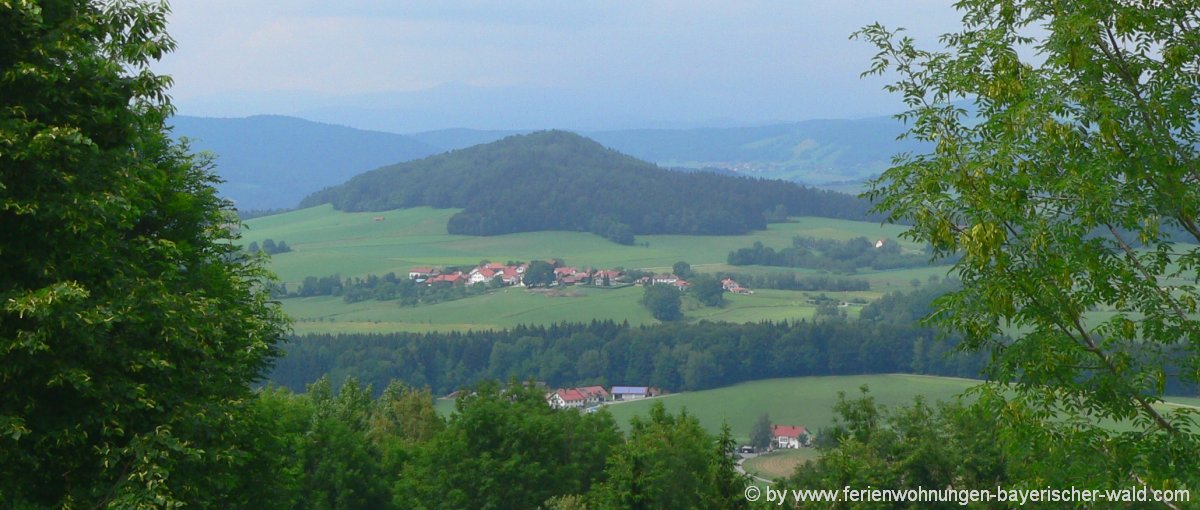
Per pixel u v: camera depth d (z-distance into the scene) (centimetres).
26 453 1623
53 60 1728
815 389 12888
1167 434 1597
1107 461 1602
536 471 4609
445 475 4591
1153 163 1612
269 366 2942
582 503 4312
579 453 5097
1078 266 1584
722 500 3956
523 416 4891
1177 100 1633
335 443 4481
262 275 3141
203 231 2831
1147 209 1622
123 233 2023
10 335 1595
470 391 5400
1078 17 1630
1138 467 1571
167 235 2616
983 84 1748
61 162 1666
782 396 12769
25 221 1627
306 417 4462
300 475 3700
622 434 5825
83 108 1752
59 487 1730
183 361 1923
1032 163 1650
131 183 1814
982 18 1816
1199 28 1655
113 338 1725
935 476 3622
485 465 4519
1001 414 1639
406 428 6694
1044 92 1656
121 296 1728
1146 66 1672
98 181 1738
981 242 1567
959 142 1728
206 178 3067
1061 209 1664
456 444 4628
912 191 1716
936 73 1791
